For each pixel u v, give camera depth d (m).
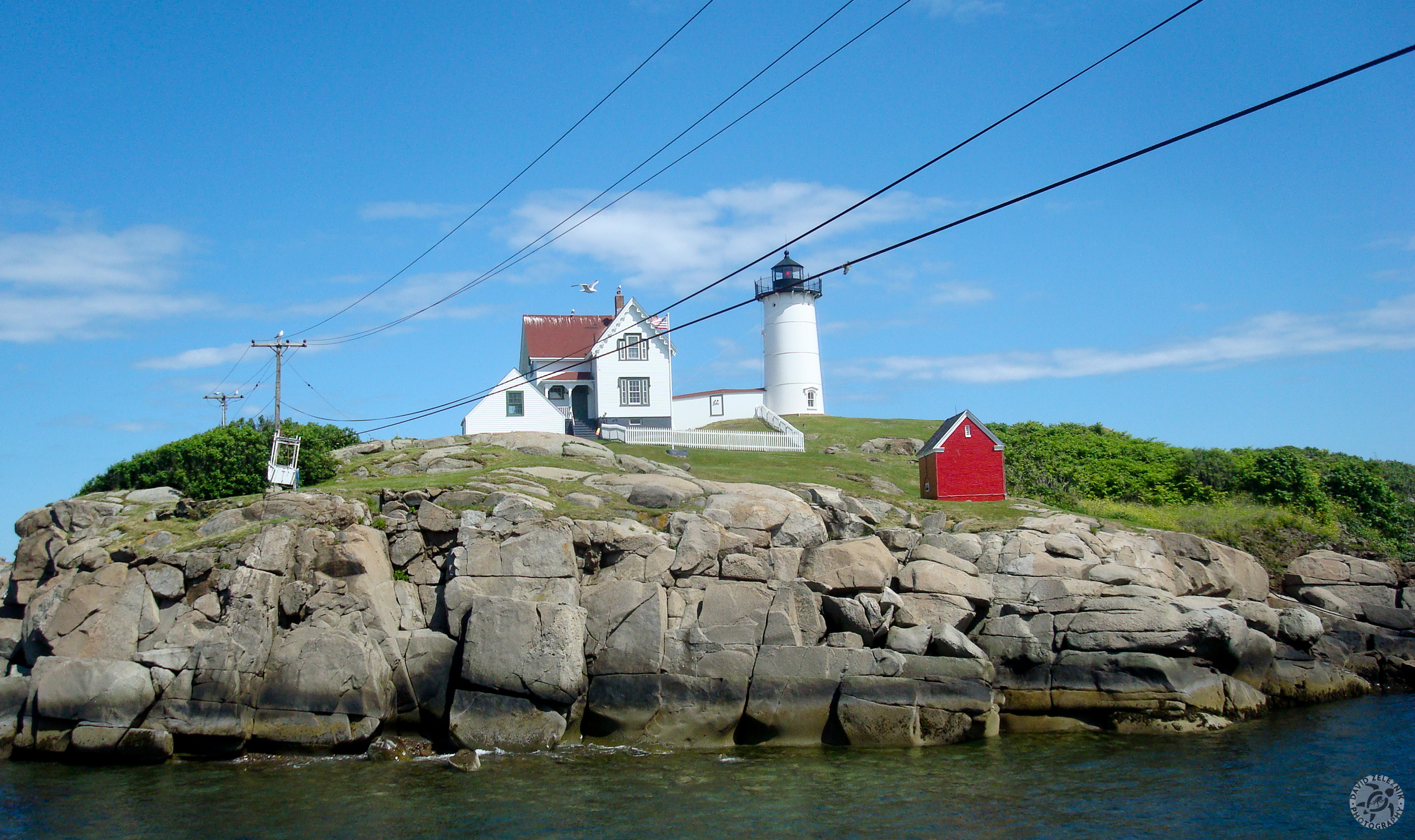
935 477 42.59
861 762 25.55
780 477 47.09
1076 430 60.91
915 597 30.45
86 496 35.78
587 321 69.19
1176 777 23.72
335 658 27.02
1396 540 43.91
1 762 26.59
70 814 22.33
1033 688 29.19
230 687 26.64
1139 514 43.59
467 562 29.55
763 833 20.55
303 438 41.09
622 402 64.25
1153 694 28.22
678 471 44.56
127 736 26.20
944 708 27.31
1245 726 28.50
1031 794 22.67
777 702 27.59
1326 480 48.72
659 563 30.27
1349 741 26.53
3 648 30.56
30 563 32.47
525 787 23.66
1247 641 29.95
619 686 28.00
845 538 33.09
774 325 77.19
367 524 31.20
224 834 20.97
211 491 37.12
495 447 44.75
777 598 29.00
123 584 28.67
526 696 27.20
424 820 21.55
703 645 28.28
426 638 28.25
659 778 24.31
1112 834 20.27
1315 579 37.22
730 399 72.88
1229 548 37.53
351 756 26.53
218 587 28.50
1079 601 30.09
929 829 20.64
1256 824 20.67
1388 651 34.81
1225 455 51.66
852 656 27.75
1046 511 39.38
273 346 42.31
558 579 29.27
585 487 37.22
